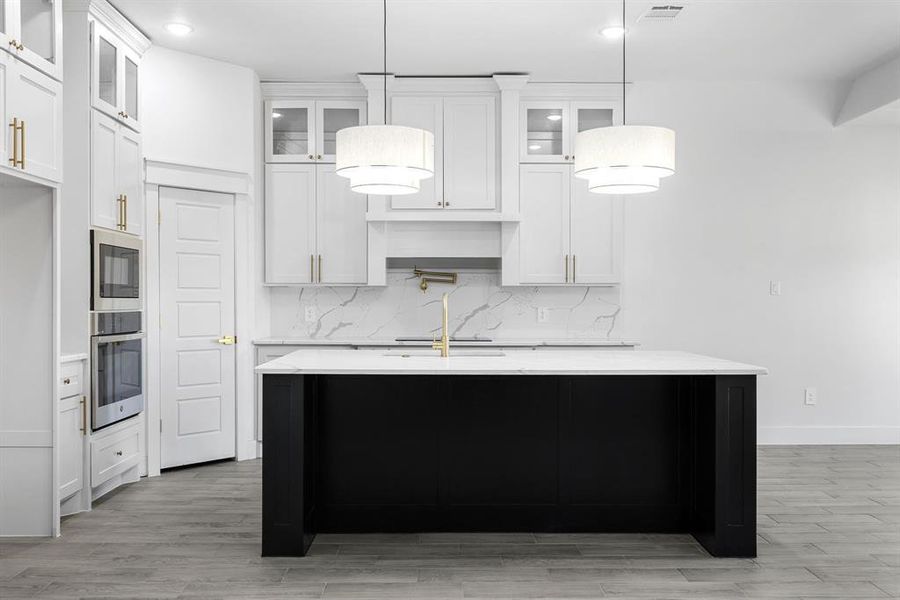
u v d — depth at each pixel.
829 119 5.98
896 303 6.02
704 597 2.88
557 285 5.85
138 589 2.94
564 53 5.21
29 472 3.61
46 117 3.50
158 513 4.02
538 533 3.67
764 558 3.32
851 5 4.37
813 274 6.00
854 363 6.01
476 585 2.99
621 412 3.69
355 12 4.45
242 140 5.44
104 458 4.25
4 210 3.60
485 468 3.68
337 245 5.78
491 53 5.20
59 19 3.62
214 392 5.28
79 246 4.07
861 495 4.40
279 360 3.59
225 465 5.25
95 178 4.16
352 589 2.94
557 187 5.78
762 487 4.59
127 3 4.28
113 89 4.42
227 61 5.32
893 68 5.37
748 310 5.99
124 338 4.45
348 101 5.80
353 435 3.67
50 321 3.61
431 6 4.37
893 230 6.00
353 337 6.01
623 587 2.97
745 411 3.33
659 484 3.69
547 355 3.94
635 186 3.43
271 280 5.77
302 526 3.32
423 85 5.71
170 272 5.02
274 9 4.39
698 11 4.46
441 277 6.04
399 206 5.71
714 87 5.95
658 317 5.98
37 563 3.24
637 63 5.44
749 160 5.97
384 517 3.66
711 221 5.98
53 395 3.60
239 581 3.03
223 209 5.35
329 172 5.77
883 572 3.15
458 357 3.79
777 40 4.97
